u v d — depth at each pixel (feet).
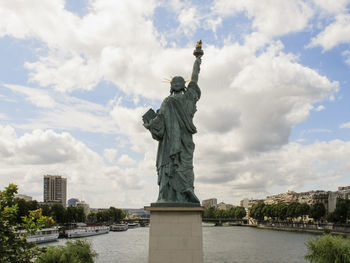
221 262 389.19
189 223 138.51
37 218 122.31
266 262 386.32
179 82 160.35
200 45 168.66
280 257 417.90
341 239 254.88
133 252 479.82
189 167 151.43
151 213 139.54
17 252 118.62
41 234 579.07
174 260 136.56
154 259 136.77
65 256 230.27
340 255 243.19
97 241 651.66
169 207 138.82
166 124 153.99
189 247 137.18
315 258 255.70
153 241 137.69
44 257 220.02
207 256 432.66
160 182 151.02
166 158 151.53
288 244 553.64
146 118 157.89
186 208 138.41
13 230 120.67
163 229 138.31
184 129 154.10
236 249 497.05
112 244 591.78
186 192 147.84
